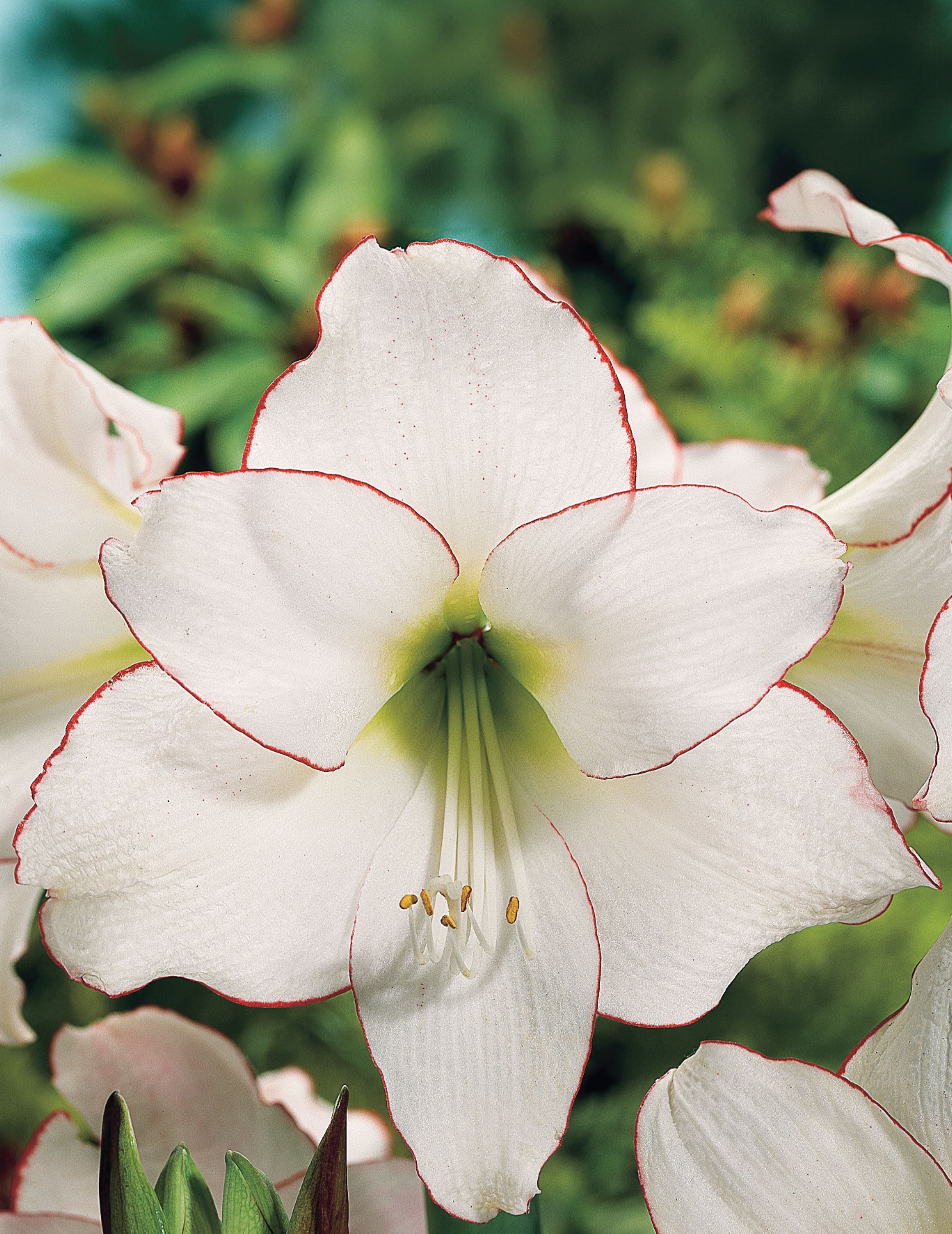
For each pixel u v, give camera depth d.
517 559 0.44
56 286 1.47
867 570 0.46
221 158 1.71
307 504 0.43
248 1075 0.49
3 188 1.53
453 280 0.43
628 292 1.60
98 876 0.44
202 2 2.42
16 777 0.46
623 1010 0.45
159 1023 0.49
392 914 0.45
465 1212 0.44
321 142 1.93
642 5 2.44
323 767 0.44
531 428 0.44
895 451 0.47
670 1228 0.43
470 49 2.36
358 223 1.31
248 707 0.43
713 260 1.49
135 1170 0.42
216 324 1.55
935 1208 0.43
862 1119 0.43
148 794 0.44
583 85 2.46
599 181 2.21
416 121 2.27
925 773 0.46
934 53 2.38
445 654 0.47
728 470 0.53
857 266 1.30
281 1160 0.49
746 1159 0.43
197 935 0.44
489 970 0.45
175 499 0.42
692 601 0.43
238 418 1.42
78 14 2.33
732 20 2.43
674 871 0.45
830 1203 0.43
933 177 2.42
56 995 1.10
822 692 0.46
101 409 0.47
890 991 0.97
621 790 0.46
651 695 0.43
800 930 0.45
